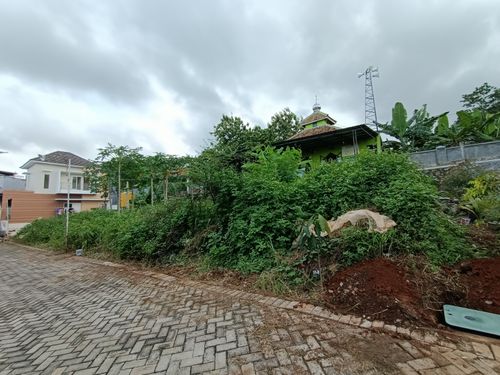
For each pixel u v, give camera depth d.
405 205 3.59
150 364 2.19
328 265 3.51
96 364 2.25
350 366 1.96
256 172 5.53
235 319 2.88
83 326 3.02
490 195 4.36
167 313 3.20
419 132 13.76
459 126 12.63
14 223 17.11
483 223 4.14
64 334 2.86
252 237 4.31
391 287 2.79
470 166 5.96
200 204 5.40
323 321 2.66
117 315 3.27
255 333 2.55
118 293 4.13
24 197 18.20
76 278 5.31
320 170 5.25
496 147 7.43
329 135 10.89
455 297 2.73
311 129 13.64
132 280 4.80
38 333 2.93
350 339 2.31
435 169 7.22
